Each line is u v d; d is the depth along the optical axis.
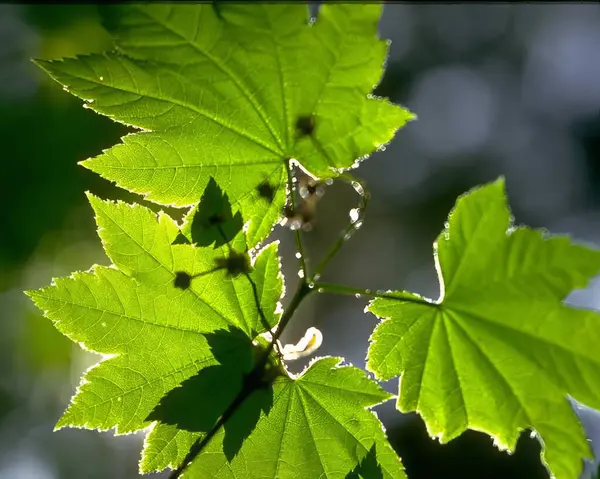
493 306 0.51
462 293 0.51
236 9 0.49
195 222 0.51
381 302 0.52
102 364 0.51
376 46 0.49
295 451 0.52
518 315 0.51
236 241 0.51
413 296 0.52
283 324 0.51
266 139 0.51
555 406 0.51
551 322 0.51
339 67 0.49
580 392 0.51
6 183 0.81
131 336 0.51
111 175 0.50
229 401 0.51
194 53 0.49
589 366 0.51
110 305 0.51
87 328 0.51
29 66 0.81
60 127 0.82
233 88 0.50
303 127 0.50
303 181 0.52
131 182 0.51
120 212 0.51
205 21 0.49
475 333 0.52
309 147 0.51
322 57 0.49
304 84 0.50
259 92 0.50
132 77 0.49
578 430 0.51
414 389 0.52
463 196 0.51
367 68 0.49
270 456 0.52
